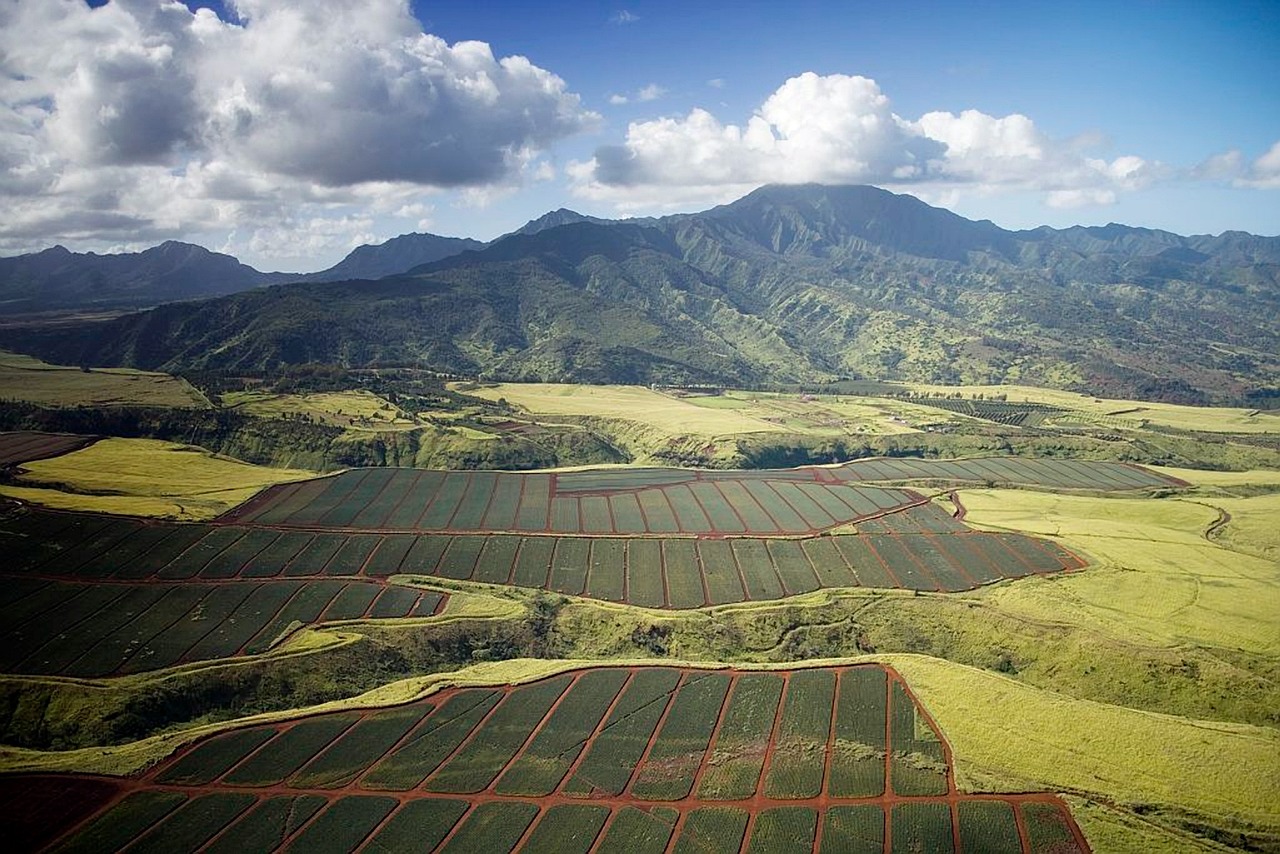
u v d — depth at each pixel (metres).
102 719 114.06
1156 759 99.50
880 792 94.69
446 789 96.62
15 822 90.62
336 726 111.12
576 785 97.31
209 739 108.06
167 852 85.81
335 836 88.19
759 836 87.56
